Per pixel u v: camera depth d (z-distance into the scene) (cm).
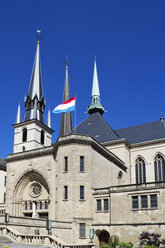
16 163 6322
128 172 7400
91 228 4859
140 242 4369
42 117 10531
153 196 4809
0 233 3616
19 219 4088
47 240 3453
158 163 7388
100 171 5766
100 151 5916
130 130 8562
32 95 10575
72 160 5303
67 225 4831
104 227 4997
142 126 8481
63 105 6184
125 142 7431
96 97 9731
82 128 8431
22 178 6166
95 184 5478
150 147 7544
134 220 4806
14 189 6150
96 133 7975
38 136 9794
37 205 5922
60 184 5278
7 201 6147
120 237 4819
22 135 9819
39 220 4391
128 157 7575
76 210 5034
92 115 8831
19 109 10469
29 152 6219
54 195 5612
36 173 6019
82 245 3497
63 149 5466
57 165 5528
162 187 4741
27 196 6119
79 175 5259
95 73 10194
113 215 4984
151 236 4434
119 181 6806
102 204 5178
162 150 7375
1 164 8669
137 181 7469
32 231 4138
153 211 4706
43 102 10738
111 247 4284
